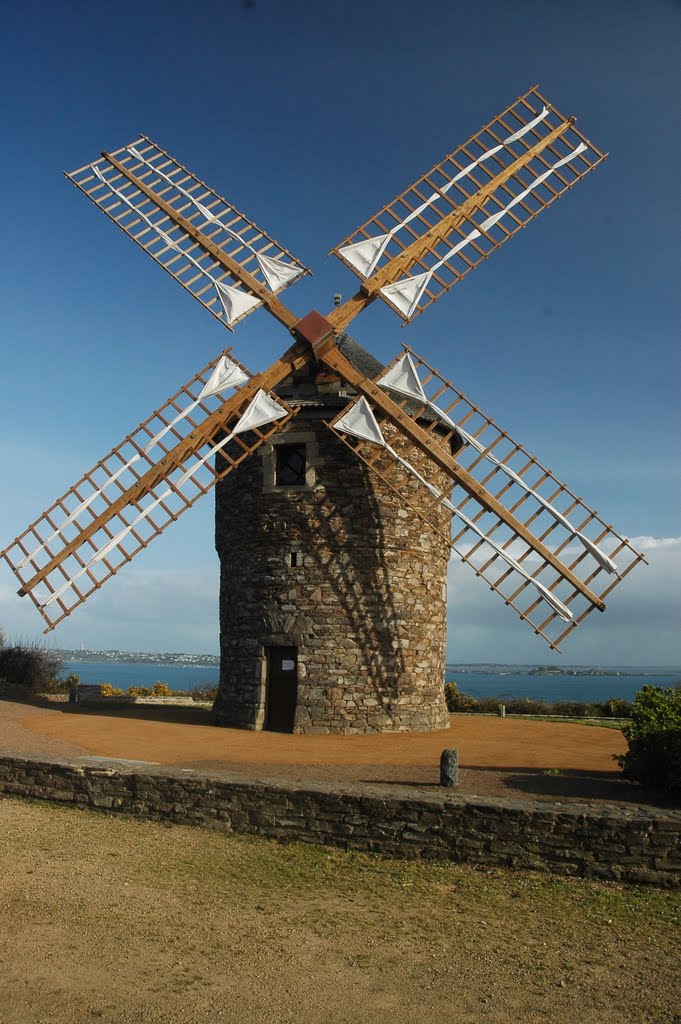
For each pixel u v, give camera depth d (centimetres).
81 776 1114
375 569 1856
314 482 1873
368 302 1800
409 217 1880
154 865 862
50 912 712
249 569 1916
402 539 1902
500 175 1959
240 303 1784
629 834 830
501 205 1947
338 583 1839
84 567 1596
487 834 881
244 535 1941
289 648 1858
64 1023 530
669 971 632
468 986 604
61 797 1123
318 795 961
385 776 1197
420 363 1764
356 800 941
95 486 1667
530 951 666
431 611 1958
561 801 998
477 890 804
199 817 1017
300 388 1900
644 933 703
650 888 807
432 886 816
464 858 884
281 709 1841
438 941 684
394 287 1775
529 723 2111
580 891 801
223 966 625
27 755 1206
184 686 8525
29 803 1129
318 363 1825
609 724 2195
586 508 1622
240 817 995
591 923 724
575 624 1562
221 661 1995
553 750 1542
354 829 935
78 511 1645
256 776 1066
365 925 716
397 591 1873
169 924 703
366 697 1802
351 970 626
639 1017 564
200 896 775
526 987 604
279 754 1452
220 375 1734
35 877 800
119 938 666
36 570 1616
